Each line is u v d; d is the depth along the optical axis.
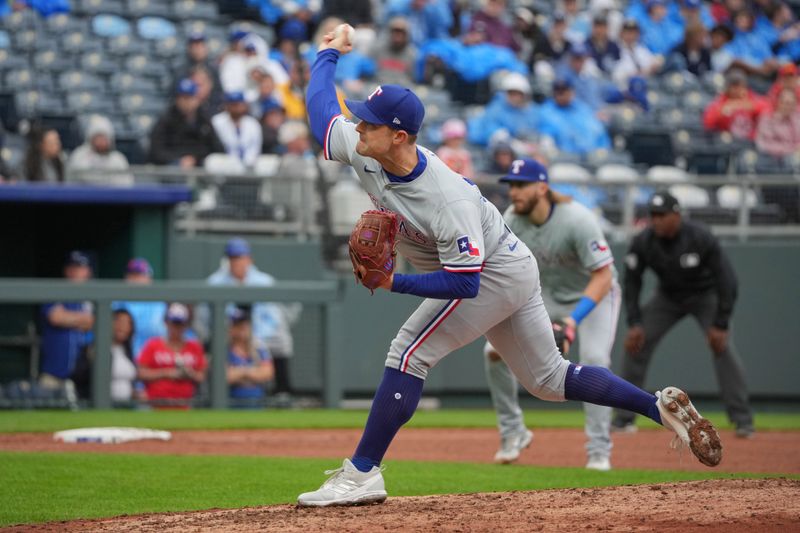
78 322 42.19
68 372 42.22
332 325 45.59
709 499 17.62
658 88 69.75
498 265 17.53
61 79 62.72
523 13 70.62
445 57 64.62
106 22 66.94
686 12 74.94
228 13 70.50
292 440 33.53
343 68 60.81
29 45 63.44
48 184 44.88
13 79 61.94
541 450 32.09
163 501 20.59
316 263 48.88
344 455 29.42
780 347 50.53
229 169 51.38
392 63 62.28
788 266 50.38
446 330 17.59
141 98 62.09
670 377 50.12
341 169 51.03
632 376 38.28
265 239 48.88
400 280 16.78
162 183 48.50
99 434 31.80
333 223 49.31
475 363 49.31
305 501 17.58
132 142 57.34
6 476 23.89
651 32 74.50
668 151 61.72
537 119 59.22
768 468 27.86
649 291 50.19
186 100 51.66
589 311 25.62
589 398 18.30
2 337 41.97
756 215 50.91
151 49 65.81
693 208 50.66
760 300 50.47
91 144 50.59
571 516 16.30
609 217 50.25
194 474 24.66
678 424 17.45
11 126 59.09
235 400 44.19
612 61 69.19
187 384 43.41
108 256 47.00
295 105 60.38
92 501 20.56
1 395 41.66
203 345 44.06
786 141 61.41
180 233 48.56
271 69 60.00
